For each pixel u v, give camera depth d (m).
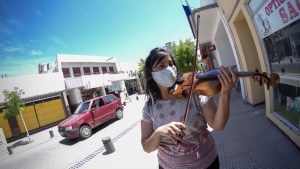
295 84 3.35
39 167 7.14
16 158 9.62
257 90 6.44
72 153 7.62
